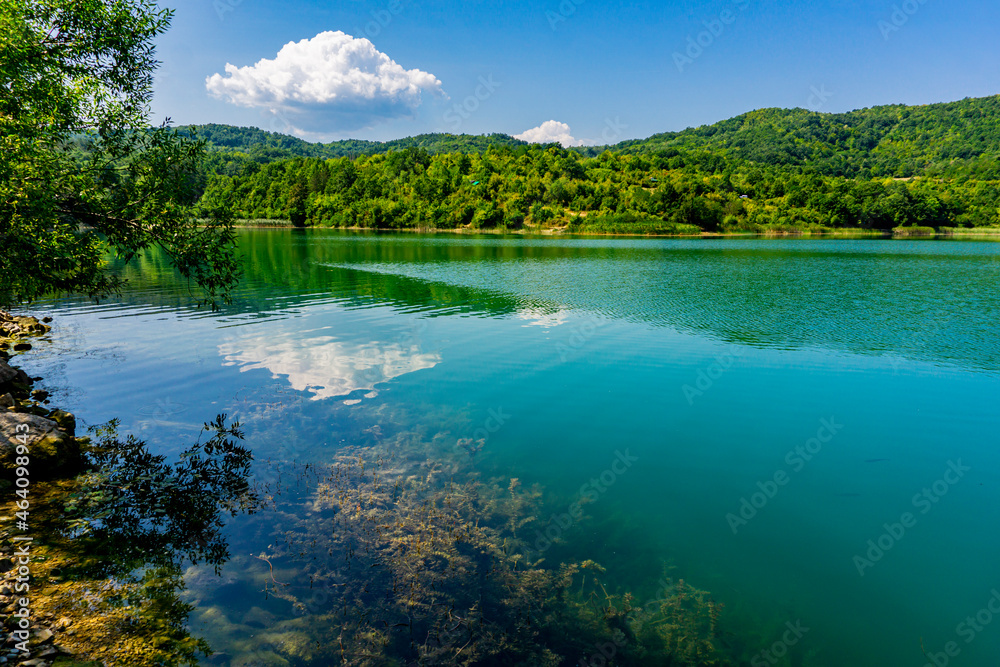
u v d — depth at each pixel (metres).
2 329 21.47
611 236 126.94
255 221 158.25
